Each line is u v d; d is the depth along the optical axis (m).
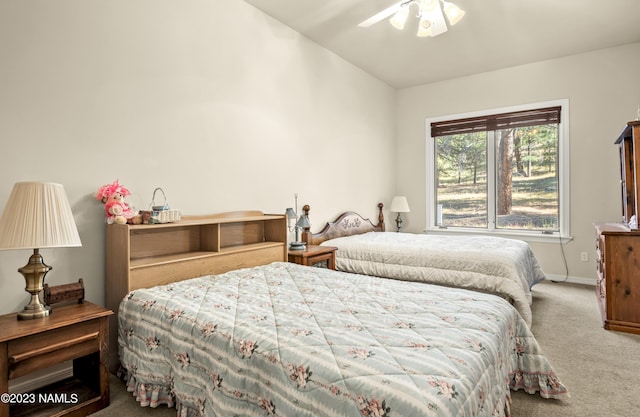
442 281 3.12
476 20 3.47
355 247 3.67
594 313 3.29
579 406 1.82
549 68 4.52
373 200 5.16
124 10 2.36
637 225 2.77
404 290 2.06
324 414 1.09
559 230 4.54
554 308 3.45
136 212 2.34
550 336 2.76
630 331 2.80
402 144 5.70
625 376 2.13
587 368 2.23
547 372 1.89
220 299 1.87
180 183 2.69
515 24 3.56
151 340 1.78
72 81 2.13
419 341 1.31
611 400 1.87
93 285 2.22
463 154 5.25
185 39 2.72
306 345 1.29
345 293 1.99
